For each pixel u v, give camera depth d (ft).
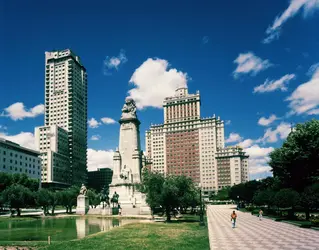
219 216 285.84
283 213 264.52
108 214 333.83
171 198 215.31
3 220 257.75
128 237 130.62
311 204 193.77
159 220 235.40
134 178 412.98
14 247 111.86
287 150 247.50
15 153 545.03
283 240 119.85
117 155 427.74
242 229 164.86
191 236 133.39
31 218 280.10
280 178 269.44
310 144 238.68
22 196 301.63
